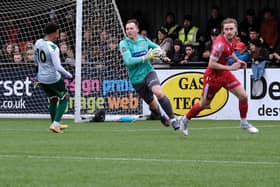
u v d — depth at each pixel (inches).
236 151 845.2
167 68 1521.9
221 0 1859.0
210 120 1475.1
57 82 1145.4
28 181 624.1
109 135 1093.1
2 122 1455.5
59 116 1151.6
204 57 1582.2
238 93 1042.1
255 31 1545.3
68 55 1587.1
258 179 632.4
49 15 1663.4
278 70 1461.6
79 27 1421.0
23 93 1600.6
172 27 1697.8
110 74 1526.8
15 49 1633.9
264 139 1007.0
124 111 1524.4
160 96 1079.0
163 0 1904.5
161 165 722.8
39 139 1018.1
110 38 1528.1
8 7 1691.7
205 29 1836.9
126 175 657.0
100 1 1526.8
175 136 1067.3
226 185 601.3
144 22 1866.4
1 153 830.5
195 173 668.1
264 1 1822.1
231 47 1003.3
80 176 651.5
